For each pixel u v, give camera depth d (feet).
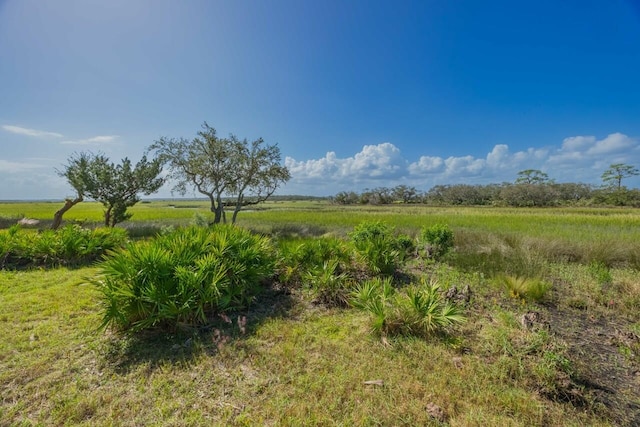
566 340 13.30
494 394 9.28
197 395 9.20
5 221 59.00
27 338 12.46
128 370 10.43
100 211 103.50
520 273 21.66
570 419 8.48
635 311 16.34
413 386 9.53
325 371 10.43
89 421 8.04
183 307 12.83
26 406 8.61
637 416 8.77
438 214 95.04
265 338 12.98
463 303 16.39
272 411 8.46
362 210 134.21
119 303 12.64
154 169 50.08
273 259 20.15
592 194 192.65
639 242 29.89
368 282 17.39
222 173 52.54
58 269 24.40
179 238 17.35
